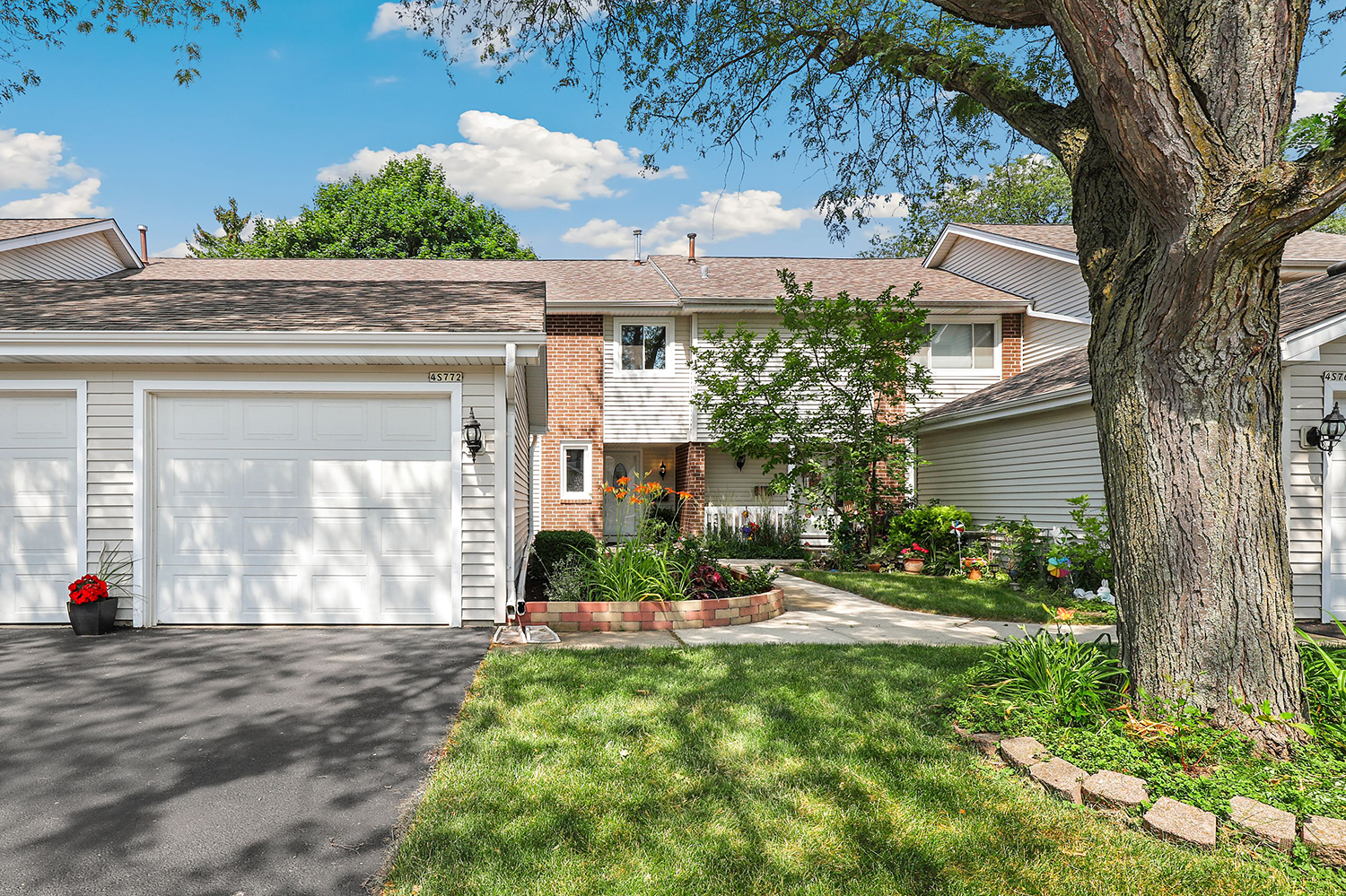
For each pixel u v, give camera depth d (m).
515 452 9.34
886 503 15.61
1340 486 8.87
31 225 14.56
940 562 14.07
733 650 6.93
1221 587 4.23
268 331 7.39
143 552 7.84
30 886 2.96
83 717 4.96
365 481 8.15
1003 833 3.39
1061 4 3.81
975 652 6.87
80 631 7.43
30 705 5.20
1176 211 3.88
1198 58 4.14
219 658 6.52
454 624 8.09
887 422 16.08
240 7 9.04
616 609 8.24
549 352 18.05
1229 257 3.89
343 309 8.66
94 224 15.39
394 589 8.13
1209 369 4.21
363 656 6.64
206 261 20.25
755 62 7.53
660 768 4.07
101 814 3.57
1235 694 4.20
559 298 17.91
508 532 8.23
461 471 8.16
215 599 8.01
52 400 7.94
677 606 8.36
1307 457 8.86
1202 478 4.25
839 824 3.46
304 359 7.73
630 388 18.27
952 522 14.27
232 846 3.29
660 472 20.81
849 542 15.33
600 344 18.09
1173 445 4.30
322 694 5.47
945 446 16.30
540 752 4.29
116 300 8.95
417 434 8.21
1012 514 13.56
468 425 8.08
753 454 14.98
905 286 19.19
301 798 3.76
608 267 21.69
